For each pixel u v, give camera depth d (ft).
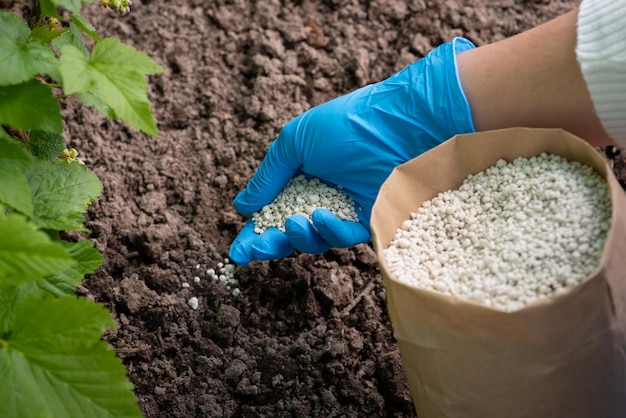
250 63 3.78
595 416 2.95
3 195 2.82
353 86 3.79
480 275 2.95
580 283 2.78
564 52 3.10
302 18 3.89
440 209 3.10
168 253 3.48
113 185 3.56
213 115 3.70
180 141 3.67
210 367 3.35
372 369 3.37
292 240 3.25
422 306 2.87
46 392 2.77
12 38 2.84
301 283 3.43
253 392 3.32
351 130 3.27
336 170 3.31
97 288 3.42
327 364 3.35
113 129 3.65
